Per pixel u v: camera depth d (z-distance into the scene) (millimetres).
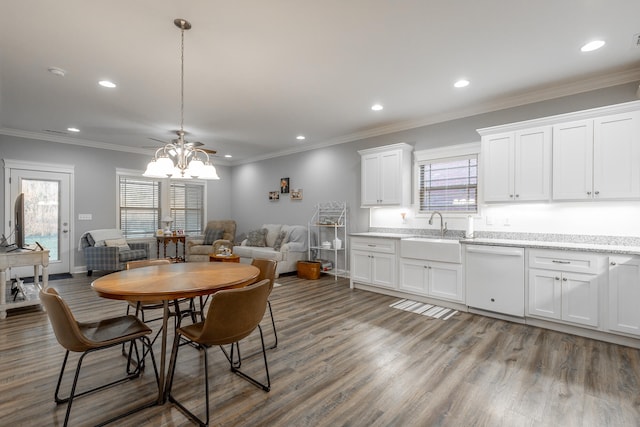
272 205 7137
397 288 4242
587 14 2207
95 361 2469
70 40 2525
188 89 3533
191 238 7312
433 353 2580
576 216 3334
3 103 3938
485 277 3432
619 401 1915
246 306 1794
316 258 6109
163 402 1911
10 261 3451
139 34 2449
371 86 3461
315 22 2312
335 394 2004
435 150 4418
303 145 6316
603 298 2748
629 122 2818
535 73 3131
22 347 2699
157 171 2697
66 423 1638
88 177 6078
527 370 2297
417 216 4625
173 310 3764
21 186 5406
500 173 3555
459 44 2617
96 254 5457
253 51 2721
